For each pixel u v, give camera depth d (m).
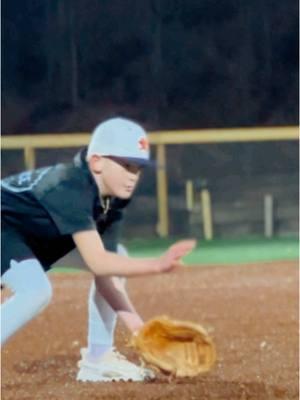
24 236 6.73
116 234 7.13
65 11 29.59
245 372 7.87
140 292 12.81
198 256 16.88
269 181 20.31
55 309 11.51
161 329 7.22
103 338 7.50
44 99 28.73
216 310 11.35
